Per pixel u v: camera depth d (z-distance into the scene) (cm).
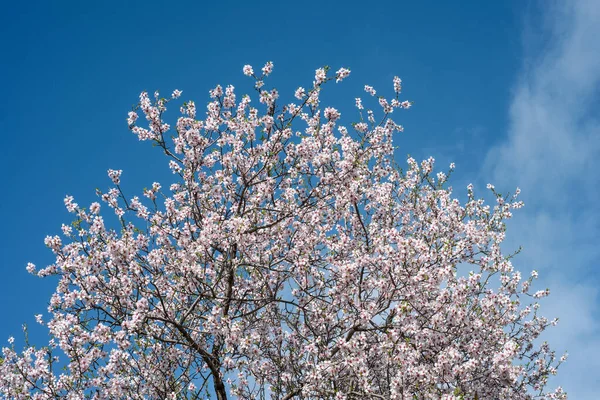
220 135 991
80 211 892
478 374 906
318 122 1055
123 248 755
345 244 983
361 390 891
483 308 972
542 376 1114
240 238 880
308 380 860
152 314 847
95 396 738
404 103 1106
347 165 955
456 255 999
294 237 1026
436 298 881
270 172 1005
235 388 933
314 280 1012
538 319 1146
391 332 814
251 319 981
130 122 946
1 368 749
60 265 848
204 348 887
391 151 1155
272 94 933
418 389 809
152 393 823
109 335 737
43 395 748
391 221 1182
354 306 877
